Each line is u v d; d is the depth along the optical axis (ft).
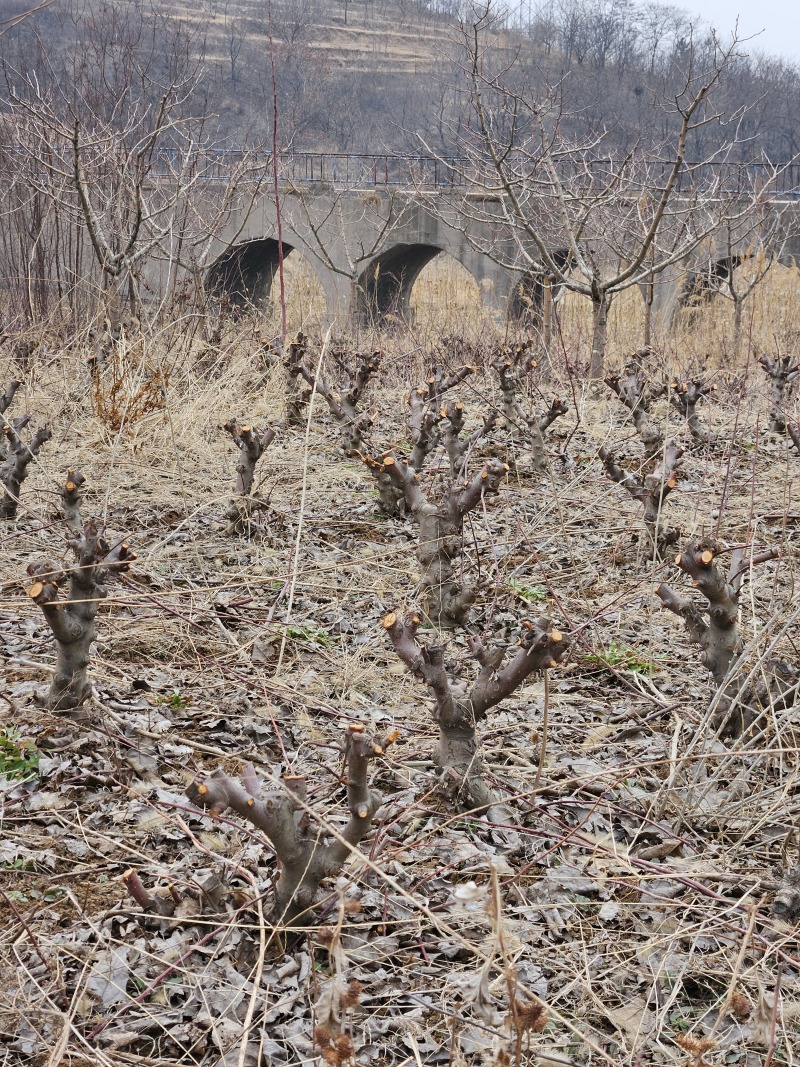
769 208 52.54
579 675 14.52
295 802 8.35
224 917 8.68
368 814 8.41
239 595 16.61
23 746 11.20
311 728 12.36
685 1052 7.57
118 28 54.75
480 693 10.77
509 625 16.08
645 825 10.52
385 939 8.59
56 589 11.67
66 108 43.75
